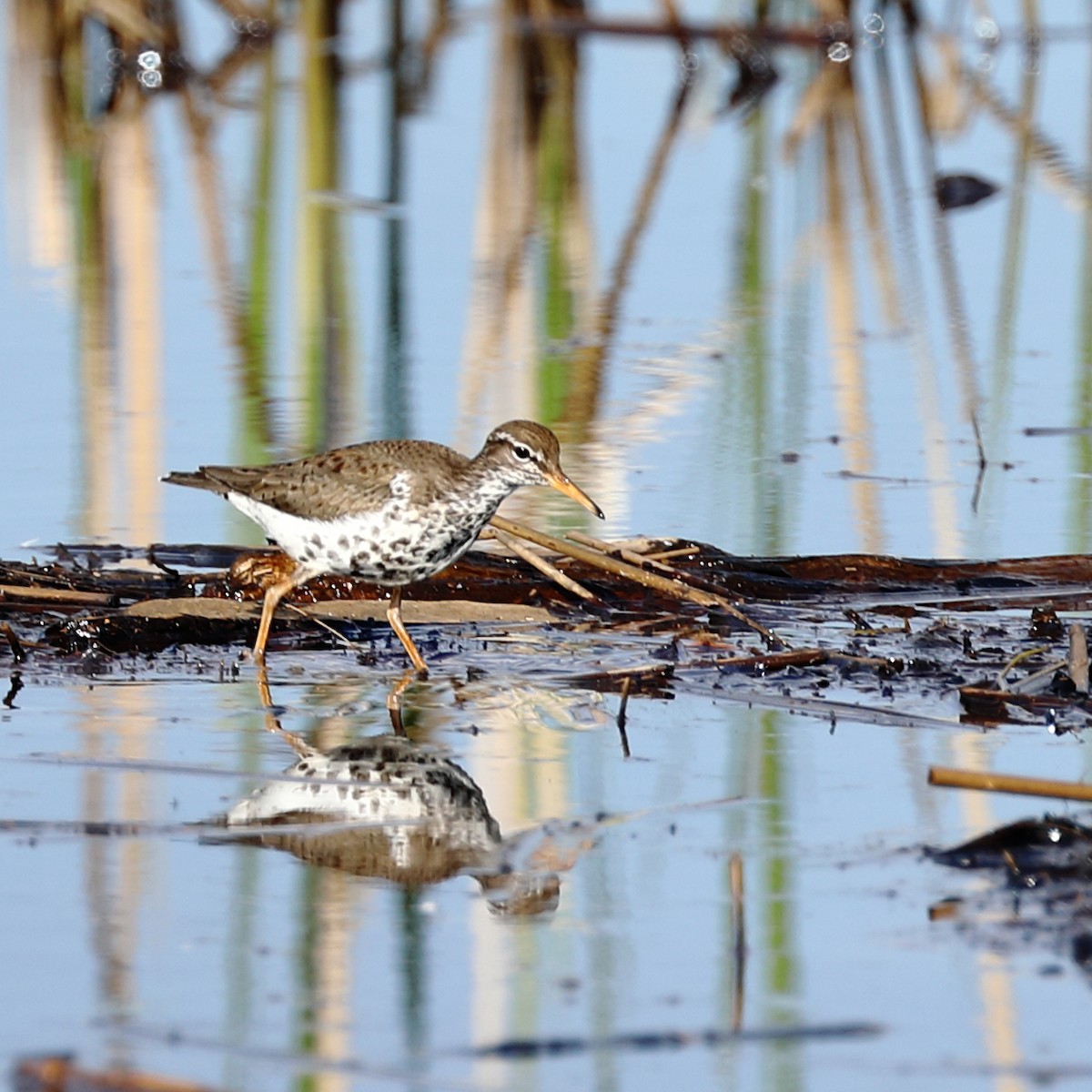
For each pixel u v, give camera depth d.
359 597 14.02
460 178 26.95
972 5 35.25
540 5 33.06
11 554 14.52
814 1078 7.18
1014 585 13.95
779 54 34.59
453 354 19.92
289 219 24.89
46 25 33.53
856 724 11.29
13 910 8.59
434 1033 7.48
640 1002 7.74
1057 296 21.69
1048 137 28.86
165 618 13.19
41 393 18.19
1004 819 9.62
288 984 7.88
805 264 23.33
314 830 9.57
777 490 16.16
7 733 11.09
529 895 8.77
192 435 17.11
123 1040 7.42
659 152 28.59
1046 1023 7.55
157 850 9.32
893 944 8.23
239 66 33.16
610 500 15.85
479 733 11.22
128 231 24.11
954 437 17.50
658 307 21.73
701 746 10.91
